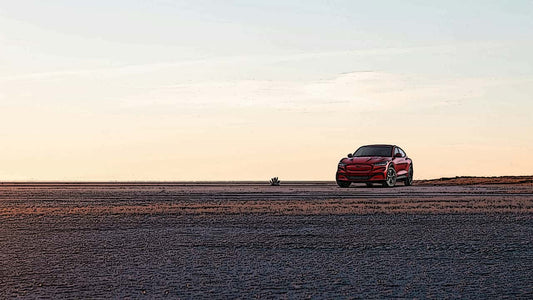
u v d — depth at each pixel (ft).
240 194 90.27
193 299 22.66
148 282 25.77
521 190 98.22
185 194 91.86
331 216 53.62
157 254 33.17
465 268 28.78
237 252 33.83
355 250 34.40
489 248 34.91
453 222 48.47
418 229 43.96
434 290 24.11
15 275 27.35
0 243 37.45
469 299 22.57
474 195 83.46
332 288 24.52
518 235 40.50
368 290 24.13
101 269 28.78
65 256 32.55
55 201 76.33
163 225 47.06
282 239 38.91
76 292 23.89
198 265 29.78
